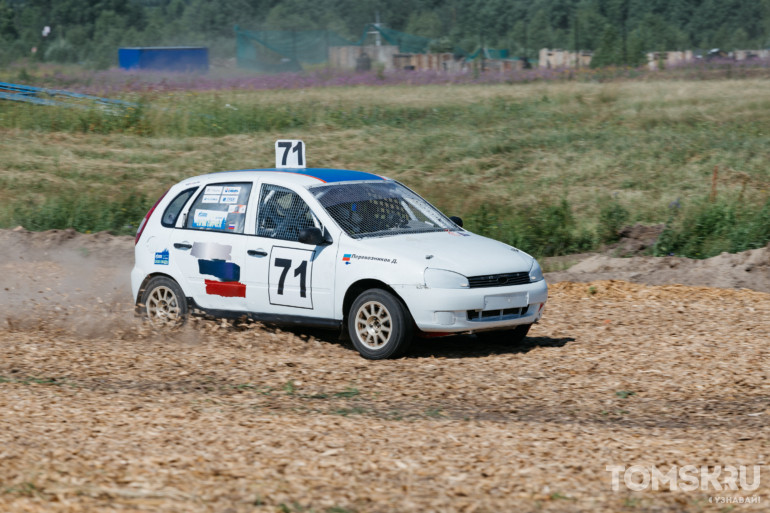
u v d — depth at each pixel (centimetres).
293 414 2077
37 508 1472
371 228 2839
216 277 2933
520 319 2755
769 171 6575
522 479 1658
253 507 1498
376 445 1838
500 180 6638
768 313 3331
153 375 2439
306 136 8531
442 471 1691
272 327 2972
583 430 1984
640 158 7225
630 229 5044
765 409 2183
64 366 2514
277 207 2897
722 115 9150
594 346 2847
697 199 5553
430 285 2606
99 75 15988
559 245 4891
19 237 4759
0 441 1802
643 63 15750
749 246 4562
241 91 12206
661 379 2458
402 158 7444
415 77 14175
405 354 2739
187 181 3117
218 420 1998
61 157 7481
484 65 16412
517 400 2266
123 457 1725
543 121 9194
